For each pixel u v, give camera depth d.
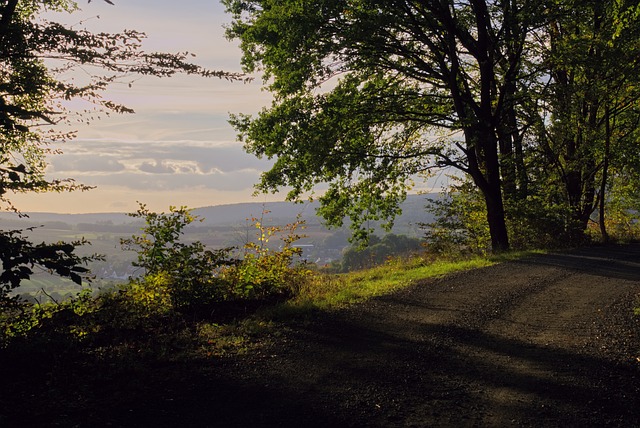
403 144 22.22
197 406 4.94
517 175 24.20
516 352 6.93
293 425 4.57
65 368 5.83
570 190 27.27
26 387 5.23
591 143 24.97
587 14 20.27
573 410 5.03
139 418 4.61
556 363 6.46
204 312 9.02
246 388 5.46
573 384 5.73
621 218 32.38
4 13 7.15
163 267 9.27
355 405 5.07
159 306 8.60
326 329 8.04
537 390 5.55
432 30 19.88
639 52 21.77
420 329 8.11
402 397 5.31
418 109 21.86
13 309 6.81
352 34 18.03
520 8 19.56
